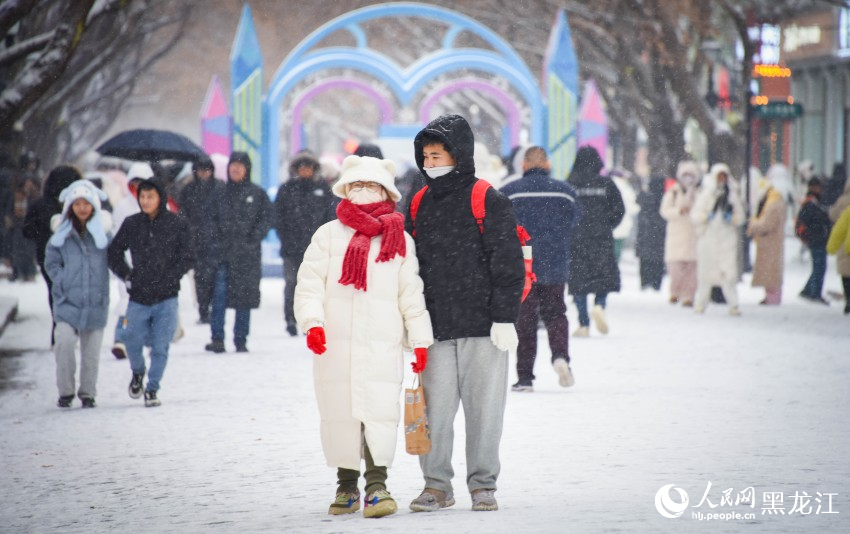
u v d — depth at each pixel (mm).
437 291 15938
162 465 20172
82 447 22047
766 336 40719
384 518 15547
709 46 79125
